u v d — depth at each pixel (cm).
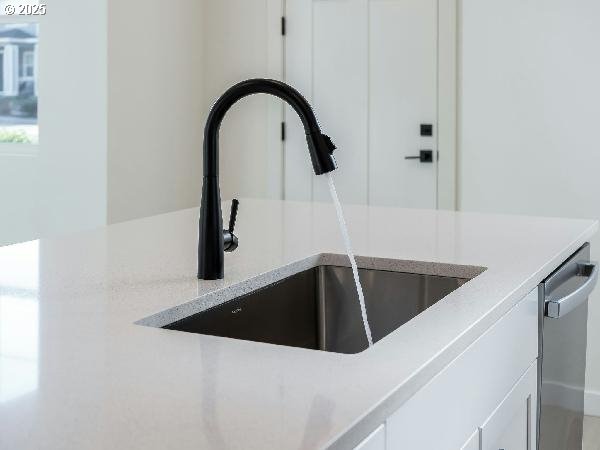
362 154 490
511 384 178
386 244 218
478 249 211
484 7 445
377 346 129
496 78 446
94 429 96
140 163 475
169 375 115
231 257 198
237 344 130
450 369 138
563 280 216
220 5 514
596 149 427
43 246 212
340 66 491
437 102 469
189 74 508
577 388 243
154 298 157
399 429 117
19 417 100
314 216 267
